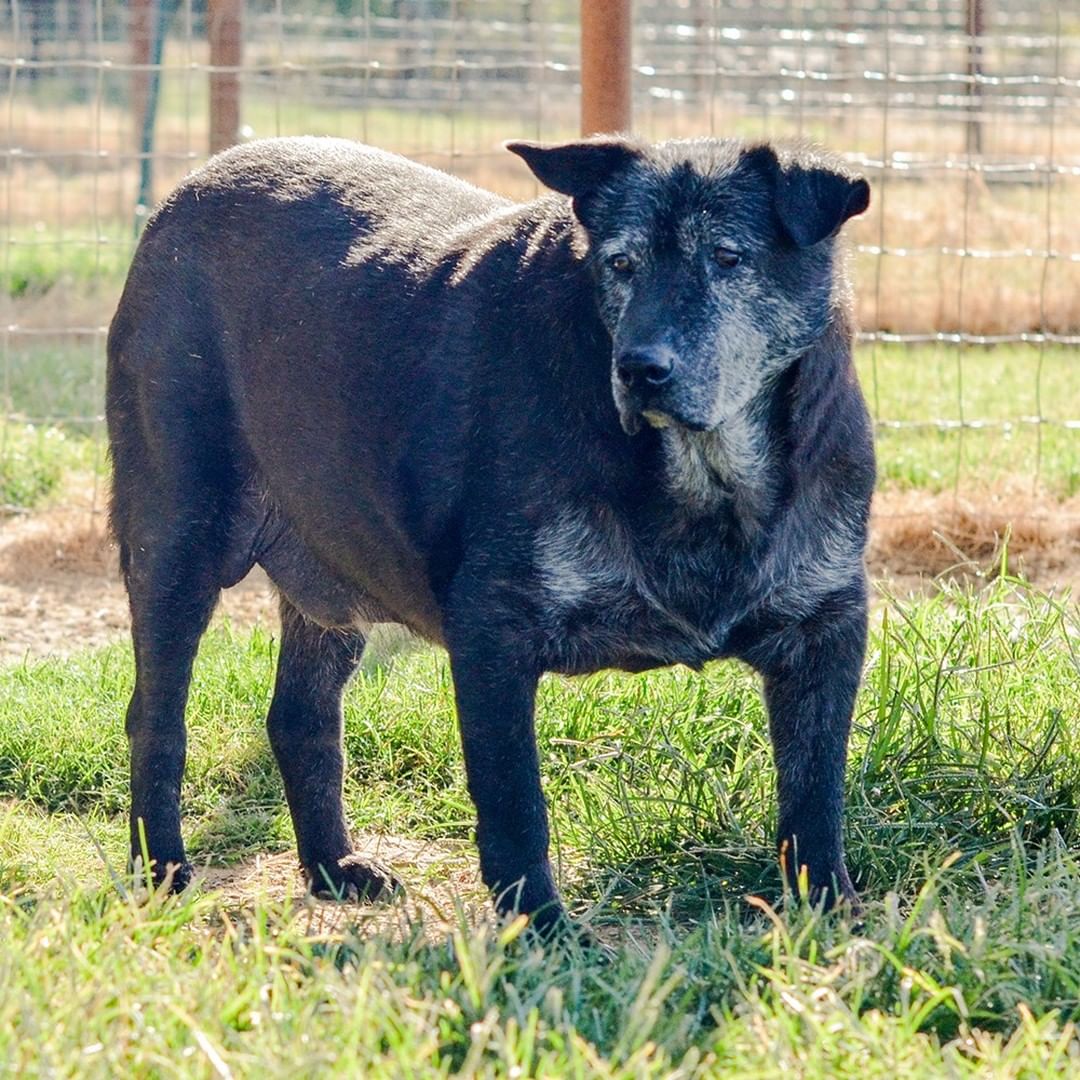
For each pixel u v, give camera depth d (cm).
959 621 945
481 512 695
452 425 709
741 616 704
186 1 1501
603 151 683
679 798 812
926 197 2306
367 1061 521
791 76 1730
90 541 1326
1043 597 1003
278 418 788
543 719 907
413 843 867
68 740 949
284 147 853
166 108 3653
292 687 848
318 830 831
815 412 692
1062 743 827
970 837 790
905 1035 551
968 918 658
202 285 823
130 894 652
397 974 595
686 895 761
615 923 752
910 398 1711
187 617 825
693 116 2809
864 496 719
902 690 848
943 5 3119
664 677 938
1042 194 2514
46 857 827
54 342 1986
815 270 688
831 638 720
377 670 994
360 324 752
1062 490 1409
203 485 819
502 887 696
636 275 664
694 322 654
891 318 2027
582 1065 516
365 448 746
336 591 816
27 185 2792
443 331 723
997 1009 604
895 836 780
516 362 694
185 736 832
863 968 603
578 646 703
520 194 2434
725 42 2900
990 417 1647
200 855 864
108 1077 512
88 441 1548
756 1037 550
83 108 3500
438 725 941
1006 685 892
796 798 735
